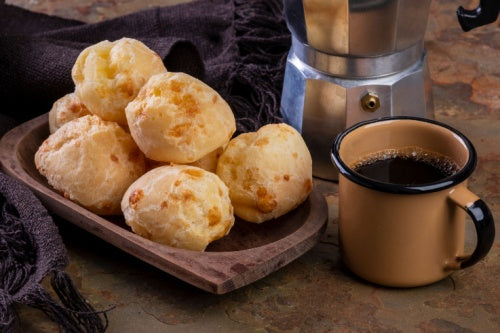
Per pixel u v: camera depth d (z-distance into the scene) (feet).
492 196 2.49
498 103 2.81
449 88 2.88
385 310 2.19
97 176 2.30
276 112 2.74
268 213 2.31
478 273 2.26
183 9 3.14
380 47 2.44
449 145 2.24
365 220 2.16
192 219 2.20
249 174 2.31
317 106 2.54
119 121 2.35
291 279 2.27
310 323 2.17
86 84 2.33
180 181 2.20
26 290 2.09
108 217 2.36
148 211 2.21
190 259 2.16
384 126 2.27
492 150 2.64
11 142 2.51
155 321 2.18
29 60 2.71
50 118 2.50
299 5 2.47
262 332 2.15
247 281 2.15
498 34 3.11
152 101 2.24
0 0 3.04
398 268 2.18
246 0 3.15
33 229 2.23
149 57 2.36
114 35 3.09
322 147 2.57
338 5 2.39
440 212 2.13
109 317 2.19
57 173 2.33
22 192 2.29
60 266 2.17
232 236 2.31
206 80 2.84
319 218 2.30
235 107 2.79
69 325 2.08
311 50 2.52
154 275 2.29
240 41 2.99
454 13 3.23
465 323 2.15
